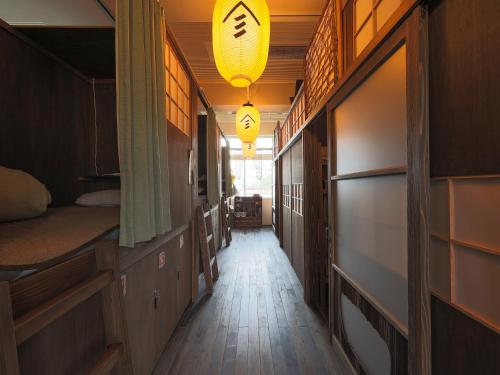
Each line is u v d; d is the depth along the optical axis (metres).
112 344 1.03
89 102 2.21
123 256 1.36
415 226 0.95
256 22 1.62
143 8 1.48
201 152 4.60
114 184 2.19
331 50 1.96
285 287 3.26
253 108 3.79
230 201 8.13
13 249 0.83
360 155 1.50
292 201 4.06
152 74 1.55
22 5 2.25
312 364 1.85
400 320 1.12
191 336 2.21
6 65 1.45
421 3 0.91
